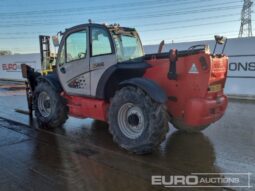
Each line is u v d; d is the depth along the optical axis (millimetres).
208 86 3887
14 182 3209
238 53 9758
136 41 4988
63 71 5227
